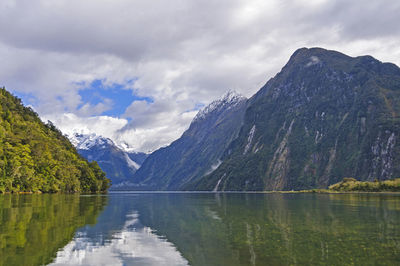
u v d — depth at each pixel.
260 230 43.69
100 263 27.67
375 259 28.33
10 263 26.66
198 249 32.53
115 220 54.16
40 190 167.75
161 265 27.36
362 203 101.06
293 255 29.86
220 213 68.62
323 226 47.06
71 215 58.59
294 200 132.50
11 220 48.81
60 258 28.53
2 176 139.88
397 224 48.88
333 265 26.77
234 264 27.41
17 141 166.62
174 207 88.06
